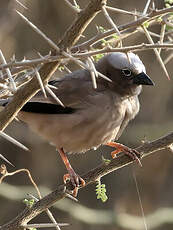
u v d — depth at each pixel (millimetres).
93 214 13570
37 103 8891
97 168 7629
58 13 15812
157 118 16109
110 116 8867
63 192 7121
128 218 13609
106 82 9148
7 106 6695
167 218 13562
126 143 15664
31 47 15695
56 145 9180
